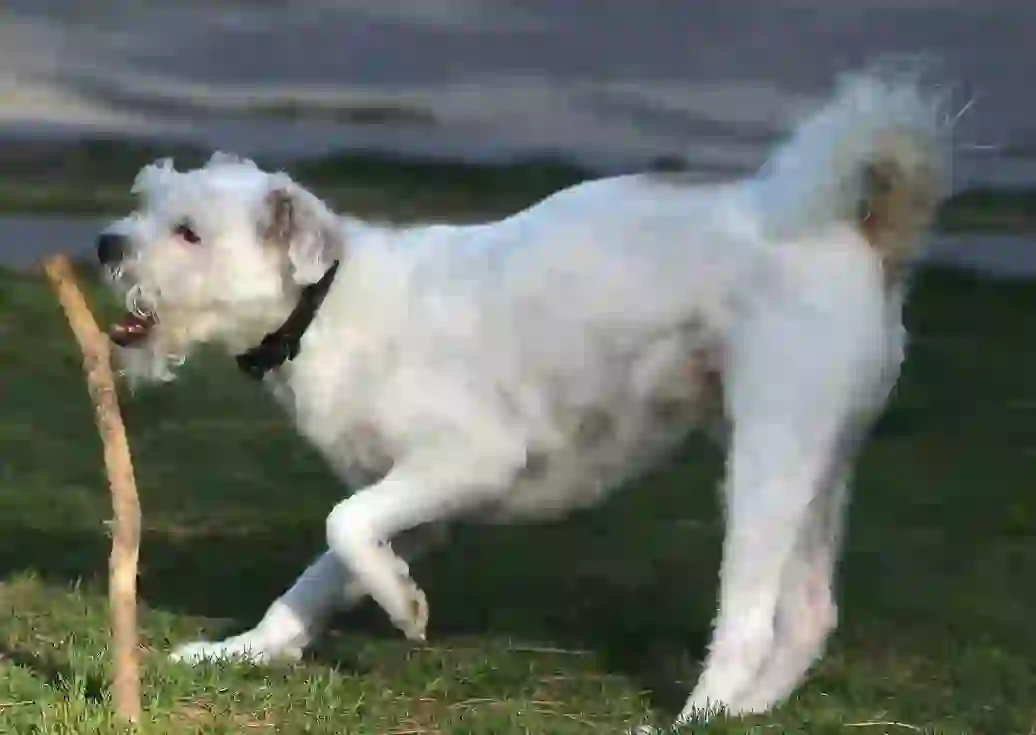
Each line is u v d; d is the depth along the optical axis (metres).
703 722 7.75
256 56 38.84
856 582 11.27
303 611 9.03
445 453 8.41
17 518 12.12
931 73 8.30
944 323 20.62
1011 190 28.56
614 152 31.80
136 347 8.53
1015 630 10.22
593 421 8.52
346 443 8.73
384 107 35.25
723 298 8.07
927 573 11.59
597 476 8.74
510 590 10.83
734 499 8.01
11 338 17.80
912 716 8.45
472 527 12.42
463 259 8.68
